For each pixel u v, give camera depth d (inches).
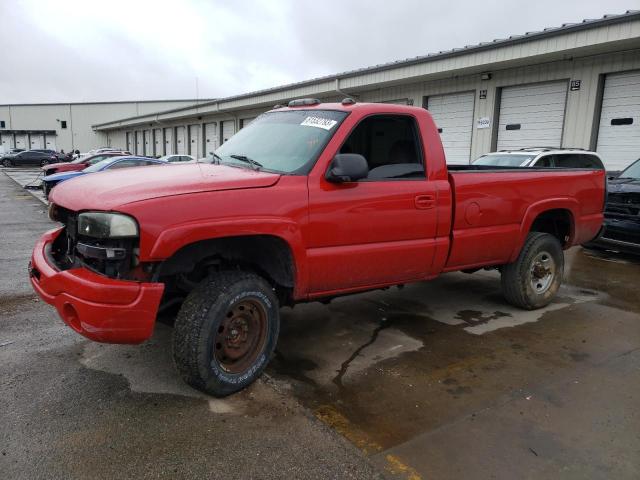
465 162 621.9
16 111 2824.8
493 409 130.2
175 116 1445.6
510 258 201.6
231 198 127.0
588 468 106.3
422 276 175.2
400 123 164.7
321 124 156.2
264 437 116.0
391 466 106.3
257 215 130.3
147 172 144.6
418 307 215.9
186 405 129.5
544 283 215.0
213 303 127.6
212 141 1355.8
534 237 208.1
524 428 121.3
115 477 100.9
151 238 114.7
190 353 126.4
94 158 788.6
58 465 104.0
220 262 144.3
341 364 157.3
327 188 144.2
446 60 575.5
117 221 113.4
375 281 161.6
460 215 176.6
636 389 141.9
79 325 119.0
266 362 142.7
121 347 164.9
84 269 121.3
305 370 152.7
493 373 151.8
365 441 115.3
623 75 467.5
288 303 156.5
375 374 150.3
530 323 197.6
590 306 221.3
